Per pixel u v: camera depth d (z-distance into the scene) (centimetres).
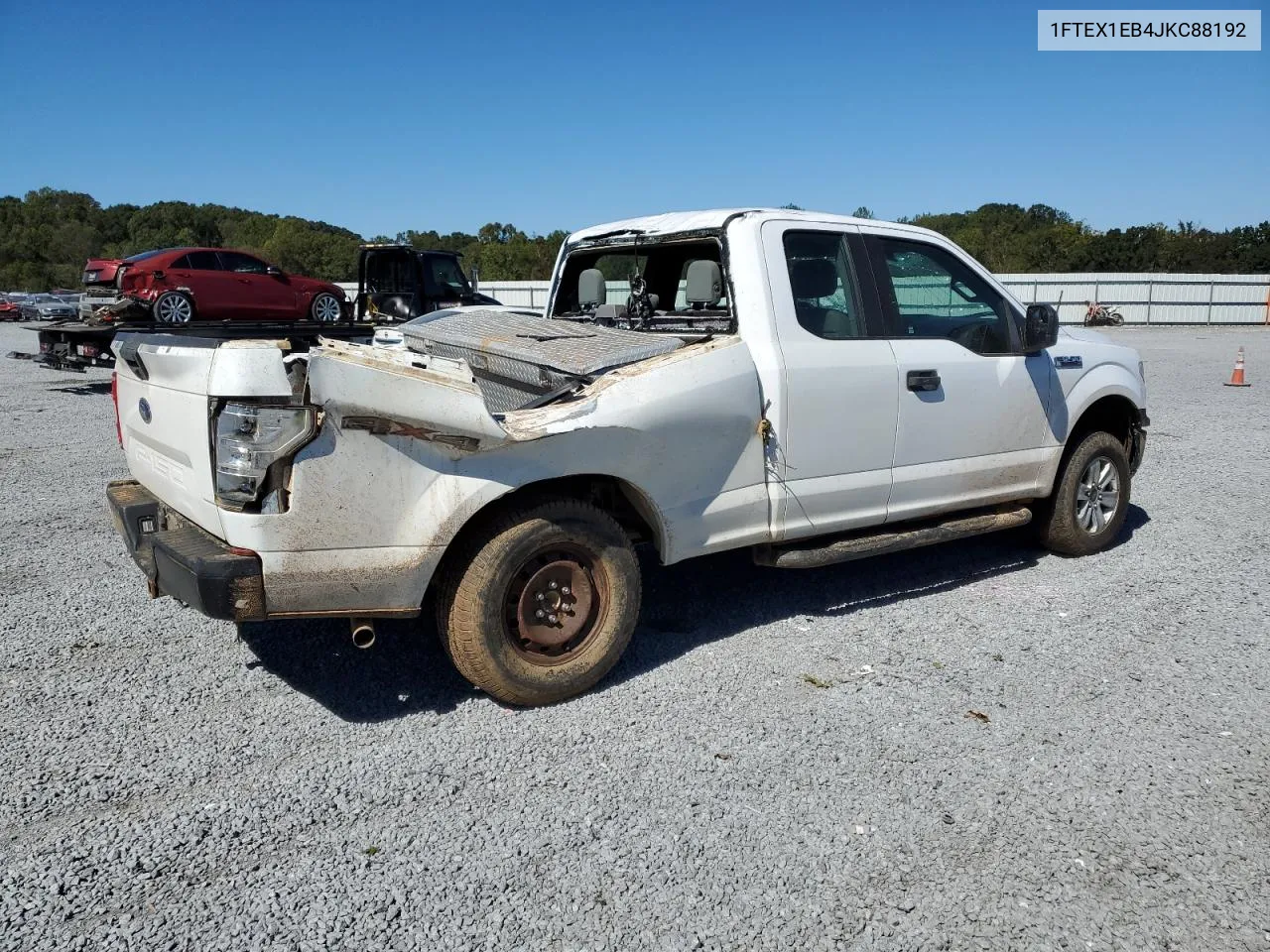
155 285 1873
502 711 407
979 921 276
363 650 470
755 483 457
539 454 390
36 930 269
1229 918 278
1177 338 3192
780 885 292
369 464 357
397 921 275
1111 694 423
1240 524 715
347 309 2169
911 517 522
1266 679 439
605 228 553
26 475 873
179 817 325
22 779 348
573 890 289
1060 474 609
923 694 422
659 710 407
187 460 375
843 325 489
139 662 453
